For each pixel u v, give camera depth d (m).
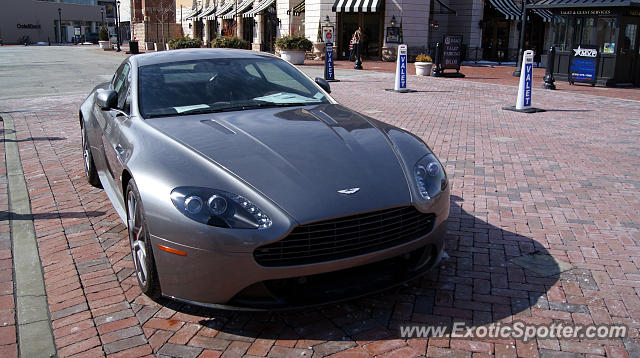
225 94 4.09
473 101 12.27
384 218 2.91
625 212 4.82
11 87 15.27
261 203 2.75
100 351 2.78
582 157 6.90
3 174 6.21
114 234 4.35
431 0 28.80
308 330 2.96
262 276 2.72
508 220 4.63
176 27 48.62
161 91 4.01
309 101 4.25
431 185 3.20
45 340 2.88
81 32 83.06
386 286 3.01
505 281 3.51
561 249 4.01
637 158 6.84
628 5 14.69
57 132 8.65
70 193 5.44
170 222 2.79
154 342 2.86
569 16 16.50
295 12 30.75
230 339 2.88
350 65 24.70
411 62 27.64
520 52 19.08
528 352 2.74
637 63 16.05
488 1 29.67
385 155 3.28
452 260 3.83
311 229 2.74
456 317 3.08
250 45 38.31
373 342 2.84
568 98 12.91
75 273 3.66
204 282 2.78
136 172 3.04
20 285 3.50
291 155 3.11
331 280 2.92
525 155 7.01
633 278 3.53
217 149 3.13
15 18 76.50
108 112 4.40
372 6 26.89
